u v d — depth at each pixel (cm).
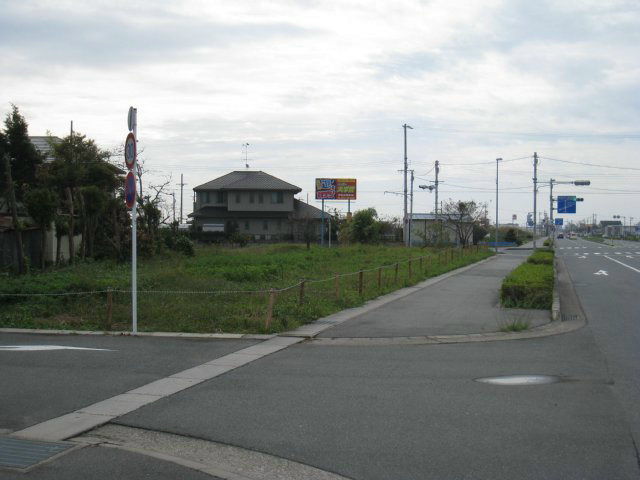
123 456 524
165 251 3092
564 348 1036
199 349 1020
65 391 741
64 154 2450
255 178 6719
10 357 947
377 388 756
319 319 1371
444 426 604
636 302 1766
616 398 703
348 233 5747
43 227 2144
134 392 738
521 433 581
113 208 2656
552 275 1964
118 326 1240
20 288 1498
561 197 6669
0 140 2386
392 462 513
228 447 554
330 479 483
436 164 6494
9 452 532
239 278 2052
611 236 14738
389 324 1302
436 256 3528
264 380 801
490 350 1022
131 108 1147
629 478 477
